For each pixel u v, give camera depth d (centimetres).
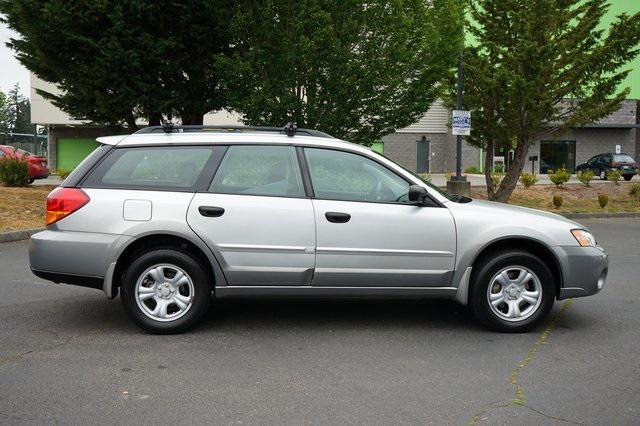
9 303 666
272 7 1409
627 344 541
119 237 539
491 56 1694
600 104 1722
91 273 540
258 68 1481
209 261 546
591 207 1927
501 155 4038
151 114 1631
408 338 554
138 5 1467
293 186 561
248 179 561
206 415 384
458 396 419
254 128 591
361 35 1536
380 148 4072
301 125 1486
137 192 549
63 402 402
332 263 551
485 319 566
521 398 416
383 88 1555
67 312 630
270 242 547
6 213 1305
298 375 457
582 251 569
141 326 548
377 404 404
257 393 421
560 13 1641
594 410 396
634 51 1627
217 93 1700
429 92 1622
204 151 566
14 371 459
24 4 1503
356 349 521
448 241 558
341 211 552
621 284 800
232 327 583
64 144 3847
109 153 563
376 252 552
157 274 548
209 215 545
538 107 1630
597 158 3544
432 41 1554
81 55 1570
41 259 542
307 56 1405
